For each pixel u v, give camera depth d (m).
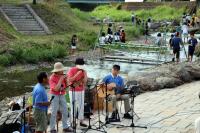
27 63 30.66
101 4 77.94
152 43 39.34
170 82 18.16
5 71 28.08
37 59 31.20
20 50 30.80
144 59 30.20
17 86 23.55
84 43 38.62
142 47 32.69
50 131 12.05
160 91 17.41
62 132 12.28
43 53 31.88
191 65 20.39
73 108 12.04
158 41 33.06
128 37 44.75
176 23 53.31
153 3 70.75
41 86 11.15
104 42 35.50
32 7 43.69
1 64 29.25
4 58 29.50
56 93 11.88
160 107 14.92
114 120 13.16
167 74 18.95
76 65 12.51
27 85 23.88
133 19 56.53
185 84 18.86
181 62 23.94
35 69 29.16
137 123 13.06
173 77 18.67
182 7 66.31
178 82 18.52
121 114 13.98
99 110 13.81
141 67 28.83
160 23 53.84
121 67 29.00
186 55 28.56
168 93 17.03
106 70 28.58
